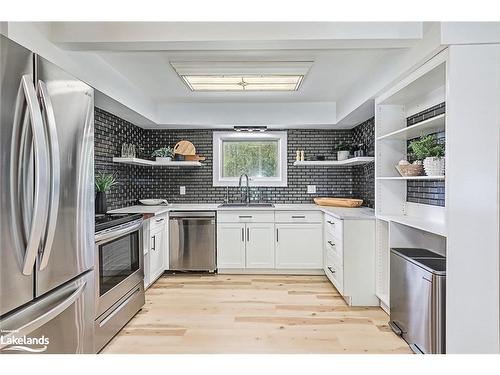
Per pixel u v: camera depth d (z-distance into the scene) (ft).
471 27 6.56
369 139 13.97
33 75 4.66
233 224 14.35
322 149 16.39
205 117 15.06
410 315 7.90
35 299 4.77
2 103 4.14
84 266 6.02
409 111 10.37
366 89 10.87
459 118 6.61
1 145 4.11
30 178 4.52
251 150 16.71
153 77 11.32
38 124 4.51
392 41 7.26
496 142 6.58
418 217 9.83
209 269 14.35
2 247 4.14
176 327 9.14
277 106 15.10
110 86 10.14
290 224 14.24
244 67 10.03
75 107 5.71
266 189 16.51
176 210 14.30
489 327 6.61
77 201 5.78
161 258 13.57
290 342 8.27
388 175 10.68
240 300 11.21
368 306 10.74
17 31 6.16
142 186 16.21
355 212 12.09
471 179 6.61
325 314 10.06
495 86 6.57
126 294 9.32
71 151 5.58
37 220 4.47
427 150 8.42
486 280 6.60
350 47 7.53
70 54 7.95
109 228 8.27
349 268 10.82
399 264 8.53
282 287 12.59
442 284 6.79
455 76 6.60
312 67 10.44
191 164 15.06
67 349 5.49
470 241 6.61
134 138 15.15
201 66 9.95
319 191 16.44
